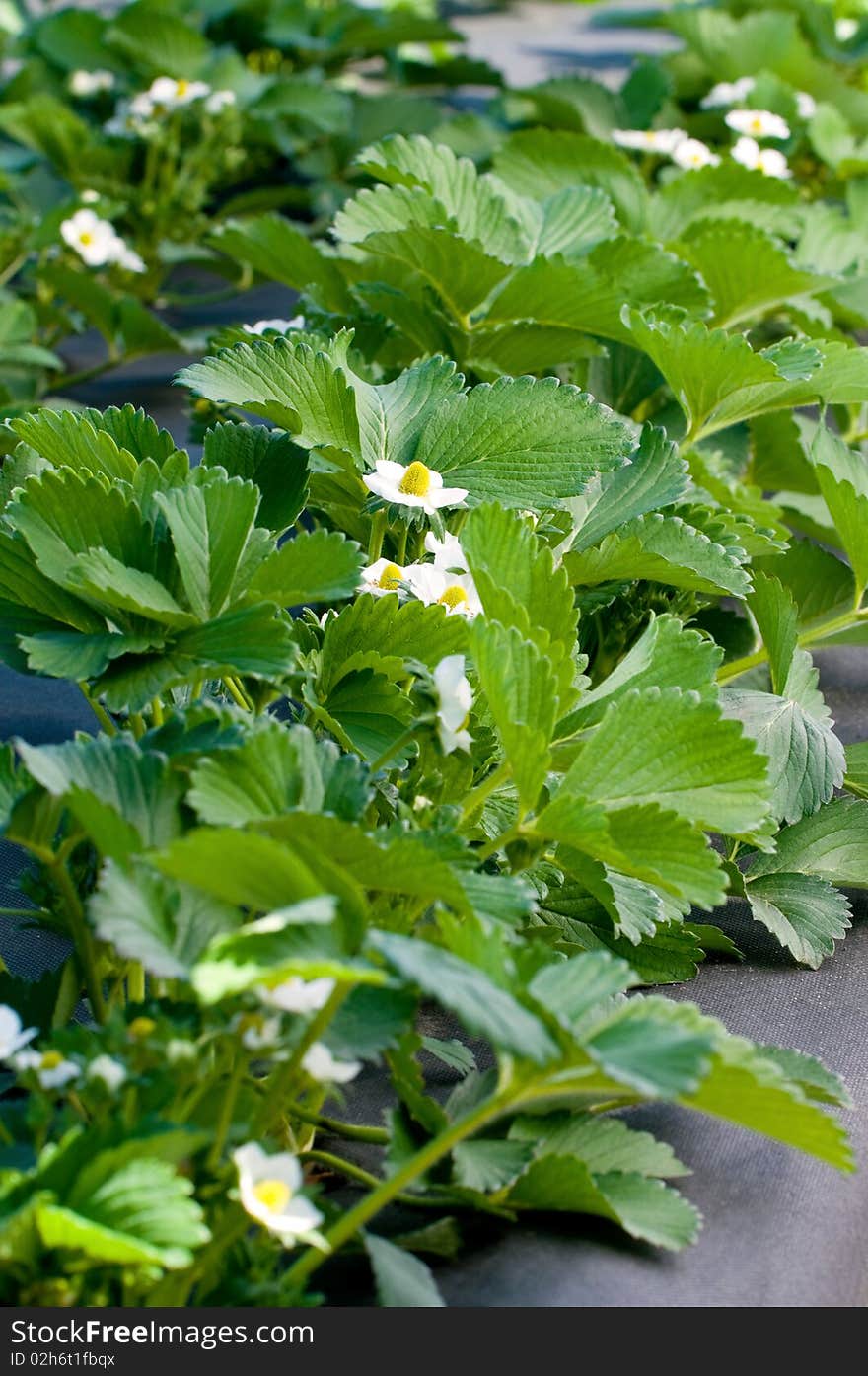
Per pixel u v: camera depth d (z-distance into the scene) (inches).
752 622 48.1
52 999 39.2
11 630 40.1
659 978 42.6
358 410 44.2
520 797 38.8
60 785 36.8
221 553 39.9
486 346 50.5
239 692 42.1
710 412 47.4
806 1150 36.8
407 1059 38.4
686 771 39.2
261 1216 35.9
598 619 46.0
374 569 41.9
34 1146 37.0
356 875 37.7
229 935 35.7
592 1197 38.3
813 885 44.2
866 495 44.6
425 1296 36.9
